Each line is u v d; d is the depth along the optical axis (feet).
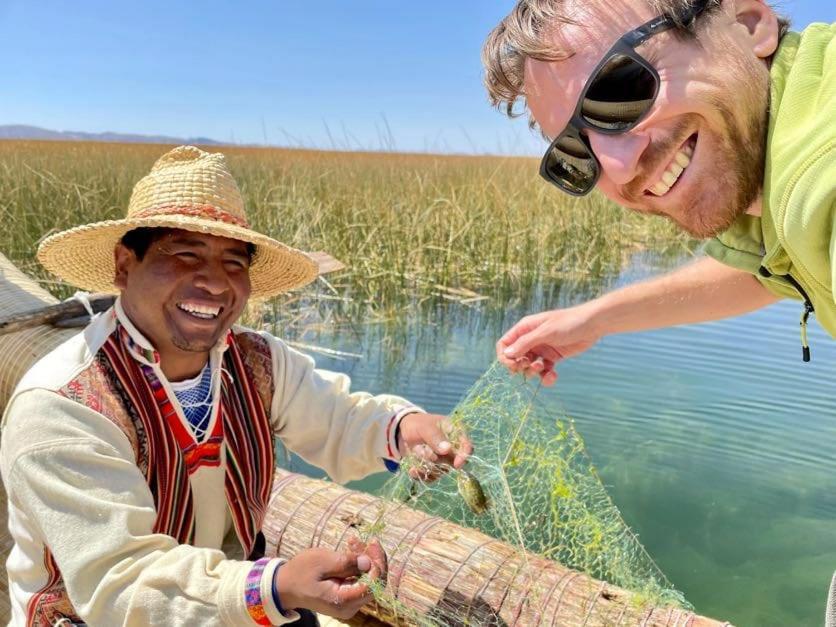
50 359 5.58
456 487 6.48
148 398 5.58
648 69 4.63
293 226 28.78
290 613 5.11
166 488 5.68
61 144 45.96
